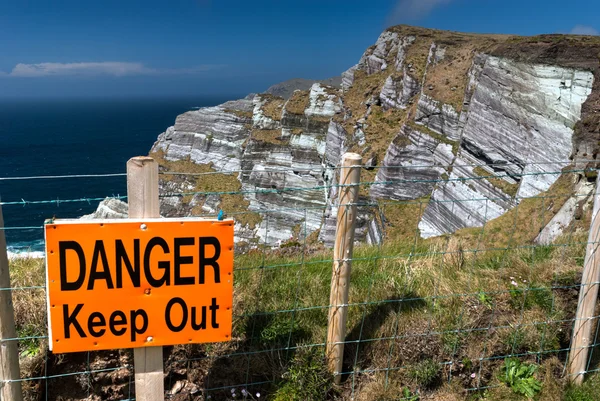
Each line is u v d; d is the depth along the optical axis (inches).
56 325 152.6
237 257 312.8
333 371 200.2
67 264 148.8
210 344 202.8
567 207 625.3
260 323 217.8
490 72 1066.1
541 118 930.1
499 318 229.8
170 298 159.3
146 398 168.9
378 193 1389.0
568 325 230.7
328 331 199.3
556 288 243.8
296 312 225.9
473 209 1044.5
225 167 3070.9
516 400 206.2
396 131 1694.1
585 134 650.2
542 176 899.4
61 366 190.9
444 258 283.0
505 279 258.1
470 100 1209.4
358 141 1803.6
